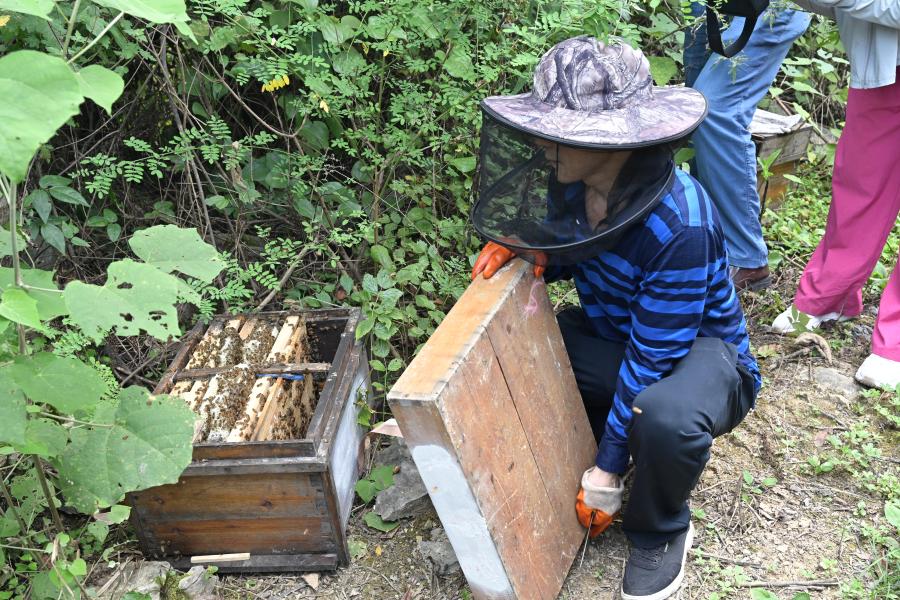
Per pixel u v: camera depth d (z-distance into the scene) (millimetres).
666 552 2168
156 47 2904
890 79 2598
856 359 3121
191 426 1619
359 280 3135
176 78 2980
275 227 3320
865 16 2504
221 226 3307
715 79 3078
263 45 2686
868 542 2342
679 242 1873
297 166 3076
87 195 3051
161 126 3121
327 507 2201
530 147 1771
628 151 1693
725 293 2156
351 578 2285
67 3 2438
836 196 2986
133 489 1577
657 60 3000
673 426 1913
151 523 2254
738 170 3172
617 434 2074
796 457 2658
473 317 1910
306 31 2711
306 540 2271
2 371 1493
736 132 3105
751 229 3318
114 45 2791
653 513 2084
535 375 2068
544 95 1787
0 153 1083
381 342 2748
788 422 2809
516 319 2016
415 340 3012
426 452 1766
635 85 1776
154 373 2932
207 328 2758
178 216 3139
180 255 1639
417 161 2977
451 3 2752
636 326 2014
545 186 1800
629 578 2158
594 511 2201
